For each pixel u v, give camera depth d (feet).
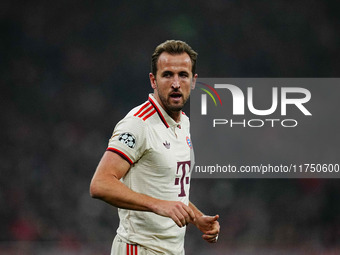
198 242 138.82
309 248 142.41
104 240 150.41
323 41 208.33
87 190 170.81
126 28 207.31
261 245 145.89
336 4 209.26
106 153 34.94
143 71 205.77
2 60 203.00
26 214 160.15
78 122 195.62
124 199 33.35
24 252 131.34
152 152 35.78
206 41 207.72
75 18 207.10
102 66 204.54
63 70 203.62
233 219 163.12
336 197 172.04
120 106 201.16
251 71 206.80
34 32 205.77
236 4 209.15
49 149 184.96
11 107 197.47
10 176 171.63
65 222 158.30
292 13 209.15
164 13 208.54
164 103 36.35
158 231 36.45
